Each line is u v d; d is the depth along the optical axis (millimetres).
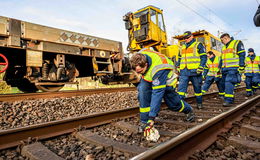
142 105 2688
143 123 2713
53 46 5715
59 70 6016
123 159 1878
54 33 5750
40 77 5750
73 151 2104
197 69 4172
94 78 8227
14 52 5676
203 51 4125
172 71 2416
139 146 2145
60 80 6258
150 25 9469
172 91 2637
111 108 4777
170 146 1687
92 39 6848
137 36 9766
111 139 2363
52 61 6168
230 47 4719
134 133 2678
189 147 1964
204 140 2205
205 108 4551
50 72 6094
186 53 4273
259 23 1456
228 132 2609
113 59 7668
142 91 2621
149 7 9484
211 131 2432
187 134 1935
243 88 10836
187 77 4293
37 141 2268
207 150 2061
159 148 1583
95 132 2754
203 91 7117
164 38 10578
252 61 7465
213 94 7324
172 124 3133
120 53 7973
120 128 3002
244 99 6316
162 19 10562
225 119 2865
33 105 4156
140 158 1386
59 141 2455
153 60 2273
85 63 8016
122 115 3613
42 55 5602
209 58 6938
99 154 1982
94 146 2227
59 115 3881
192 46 4199
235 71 4664
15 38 4926
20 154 2039
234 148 2117
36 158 1815
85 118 2977
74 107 4504
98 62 7051
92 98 5418
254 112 3693
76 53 6324
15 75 6766
